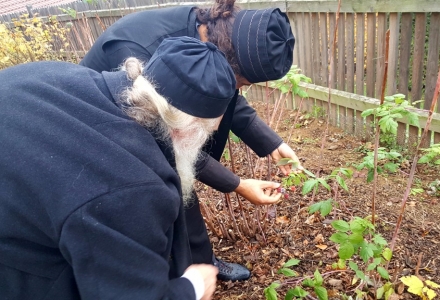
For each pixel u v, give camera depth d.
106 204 0.83
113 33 1.51
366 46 3.35
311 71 4.04
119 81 0.99
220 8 1.42
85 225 0.80
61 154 0.84
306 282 1.51
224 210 2.57
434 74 2.90
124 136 0.90
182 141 1.01
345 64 3.64
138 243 0.87
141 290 0.87
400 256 2.03
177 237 1.16
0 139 0.88
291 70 2.02
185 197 1.29
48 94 0.93
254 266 2.15
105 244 0.83
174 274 1.20
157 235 0.91
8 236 0.89
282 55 1.39
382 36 3.16
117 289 0.85
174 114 0.94
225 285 2.06
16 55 5.18
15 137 0.87
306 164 3.18
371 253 1.36
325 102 3.95
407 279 1.50
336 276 1.94
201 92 0.93
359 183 2.76
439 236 2.16
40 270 0.93
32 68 1.03
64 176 0.83
